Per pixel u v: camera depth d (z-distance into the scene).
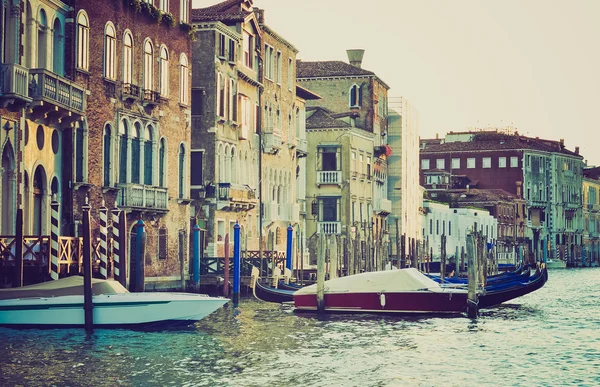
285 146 62.00
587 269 122.31
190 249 47.50
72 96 34.22
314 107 74.06
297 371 25.83
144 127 41.72
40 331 29.98
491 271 66.69
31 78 31.81
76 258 32.19
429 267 68.19
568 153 135.12
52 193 34.94
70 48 35.75
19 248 29.23
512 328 36.75
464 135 129.50
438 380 25.28
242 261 48.34
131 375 24.53
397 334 34.03
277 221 59.75
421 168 126.88
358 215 74.31
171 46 44.34
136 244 39.22
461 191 114.56
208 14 51.94
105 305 30.30
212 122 50.03
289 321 37.16
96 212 37.47
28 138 32.81
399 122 85.44
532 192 125.81
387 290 39.59
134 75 40.94
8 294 29.53
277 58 60.56
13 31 31.81
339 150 72.06
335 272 46.16
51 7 34.66
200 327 33.78
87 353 27.05
